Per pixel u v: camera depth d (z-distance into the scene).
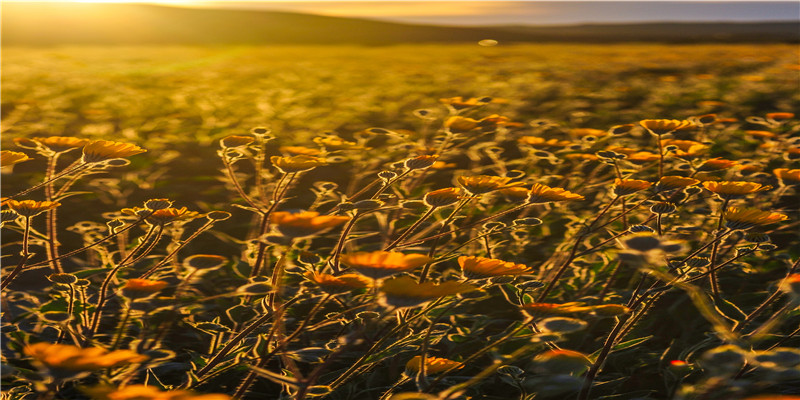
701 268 0.86
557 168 1.67
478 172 1.69
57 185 1.68
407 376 0.70
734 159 1.60
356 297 0.89
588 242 1.09
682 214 1.20
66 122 2.58
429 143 2.02
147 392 0.47
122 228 0.83
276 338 0.81
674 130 0.97
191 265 0.68
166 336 0.88
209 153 2.17
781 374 0.57
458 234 1.16
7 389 0.73
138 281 0.64
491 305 0.99
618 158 1.05
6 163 0.70
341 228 1.27
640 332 0.88
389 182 0.82
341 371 0.79
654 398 0.75
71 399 0.73
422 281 0.88
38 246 1.20
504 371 0.76
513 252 1.12
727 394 0.59
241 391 0.71
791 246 1.08
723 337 0.60
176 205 1.52
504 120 0.99
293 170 0.82
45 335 0.84
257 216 1.31
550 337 0.61
